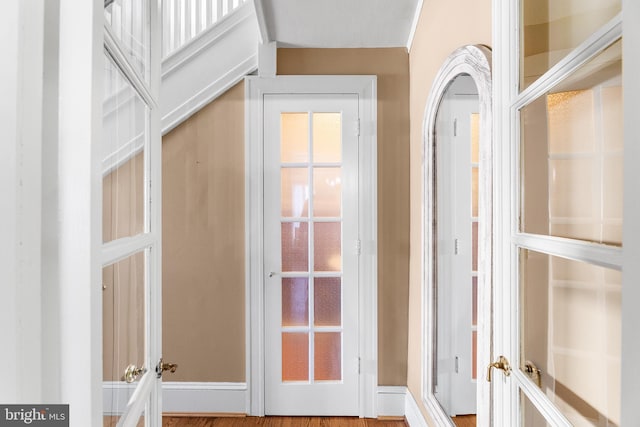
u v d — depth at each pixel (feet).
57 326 1.82
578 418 2.48
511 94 3.27
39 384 1.70
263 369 7.72
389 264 7.73
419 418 6.66
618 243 2.12
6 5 1.57
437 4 5.74
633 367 1.49
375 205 7.70
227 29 7.66
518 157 3.23
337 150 7.80
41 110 1.72
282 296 7.80
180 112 7.61
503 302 3.37
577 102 2.48
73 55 1.83
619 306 2.12
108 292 2.55
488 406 3.78
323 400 7.73
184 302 7.68
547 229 2.84
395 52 7.75
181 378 7.68
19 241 1.59
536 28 3.00
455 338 5.12
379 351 7.72
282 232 7.80
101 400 2.01
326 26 7.07
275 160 7.72
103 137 2.46
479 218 4.05
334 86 7.70
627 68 1.53
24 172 1.62
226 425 7.37
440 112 5.70
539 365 2.94
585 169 2.41
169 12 7.69
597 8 2.31
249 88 7.69
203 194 7.70
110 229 2.61
